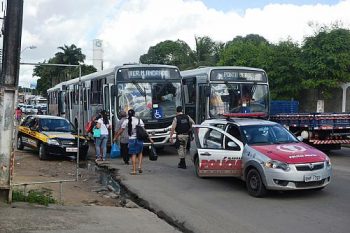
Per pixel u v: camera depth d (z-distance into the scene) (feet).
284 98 110.83
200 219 27.45
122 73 57.88
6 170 27.27
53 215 25.96
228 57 136.87
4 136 27.04
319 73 103.55
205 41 225.35
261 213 28.40
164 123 58.29
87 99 73.97
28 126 62.90
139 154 45.34
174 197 33.86
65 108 95.45
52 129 59.93
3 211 25.73
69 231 22.80
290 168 30.99
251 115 40.96
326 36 102.83
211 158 36.76
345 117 58.54
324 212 28.35
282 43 112.27
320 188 32.55
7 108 26.91
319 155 32.45
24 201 28.58
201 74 62.28
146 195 34.71
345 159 55.36
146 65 58.90
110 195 36.22
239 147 35.19
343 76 103.30
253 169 33.17
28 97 312.71
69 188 38.09
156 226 25.34
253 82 61.57
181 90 60.03
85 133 73.61
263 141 35.42
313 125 57.52
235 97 60.54
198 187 37.42
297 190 34.24
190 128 47.88
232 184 38.40
